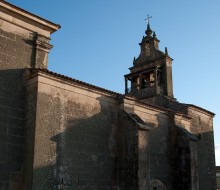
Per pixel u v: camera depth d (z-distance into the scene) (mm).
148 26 36000
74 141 15773
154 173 20156
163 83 31844
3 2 15000
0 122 14055
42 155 14156
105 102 18125
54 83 15539
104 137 17453
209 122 28031
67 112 15820
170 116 22547
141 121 18094
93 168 16375
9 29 15414
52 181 14258
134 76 33281
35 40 16344
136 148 17078
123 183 17188
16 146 14328
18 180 14000
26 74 15539
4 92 14508
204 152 26125
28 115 14836
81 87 16766
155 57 33375
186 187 20719
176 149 21766
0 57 14734
